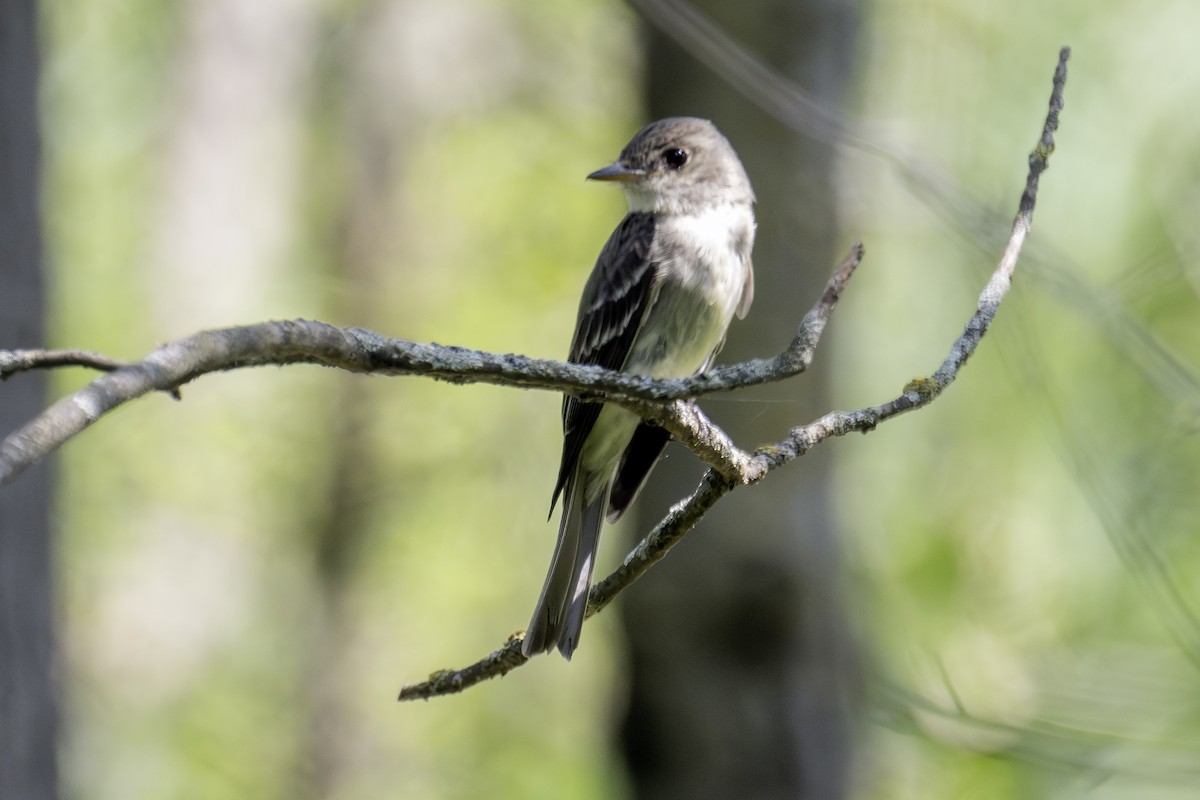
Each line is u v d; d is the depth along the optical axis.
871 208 12.52
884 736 11.26
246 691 18.95
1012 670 10.74
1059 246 11.43
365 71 25.38
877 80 13.23
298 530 19.48
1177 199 11.87
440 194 19.03
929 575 11.95
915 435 13.07
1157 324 11.46
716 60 9.07
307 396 18.12
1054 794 10.63
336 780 19.33
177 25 23.77
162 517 17.81
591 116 17.58
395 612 19.12
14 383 7.87
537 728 16.30
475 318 16.89
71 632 16.98
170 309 21.69
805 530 10.53
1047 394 9.45
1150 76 12.30
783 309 10.36
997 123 12.77
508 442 18.02
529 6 18.31
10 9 7.97
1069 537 11.88
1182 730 9.73
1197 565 11.05
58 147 17.70
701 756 10.61
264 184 24.34
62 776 8.00
